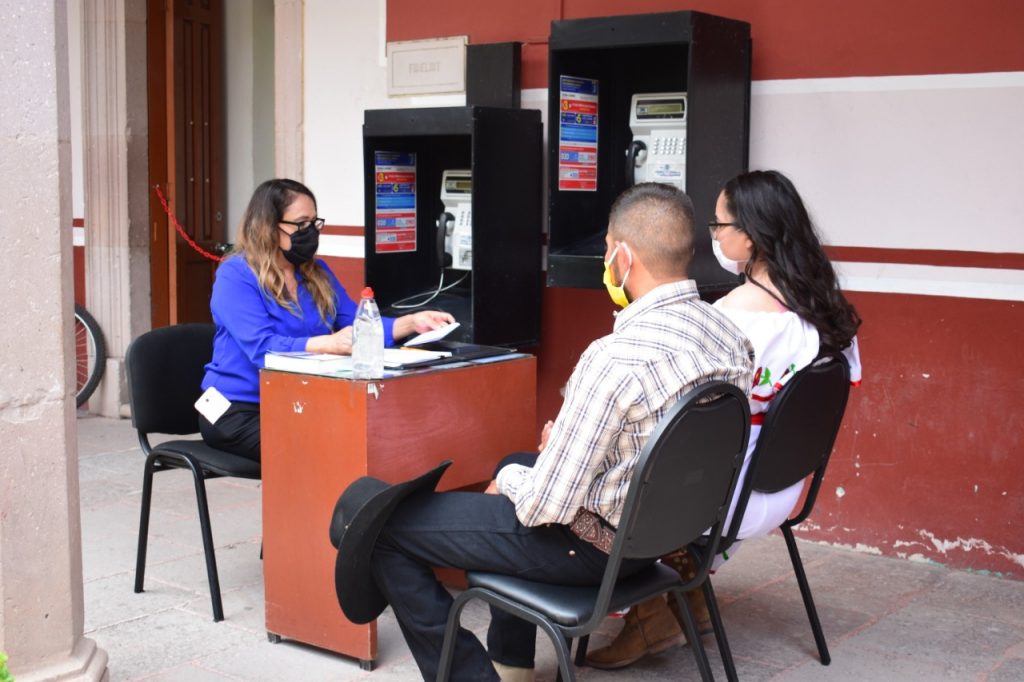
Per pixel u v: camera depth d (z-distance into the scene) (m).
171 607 3.39
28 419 2.35
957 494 3.74
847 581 3.65
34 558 2.38
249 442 3.30
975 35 3.58
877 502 3.89
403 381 2.87
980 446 3.68
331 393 2.85
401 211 4.47
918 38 3.67
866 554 3.92
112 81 5.81
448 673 2.37
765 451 2.54
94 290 6.02
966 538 3.74
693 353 2.21
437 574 3.50
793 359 2.61
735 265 2.83
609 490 2.21
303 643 3.13
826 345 2.69
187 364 3.52
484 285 4.12
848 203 3.85
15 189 2.29
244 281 3.30
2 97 2.25
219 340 3.40
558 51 3.92
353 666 2.99
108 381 6.02
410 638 2.46
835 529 3.99
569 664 2.18
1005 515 3.65
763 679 2.93
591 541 2.25
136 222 5.93
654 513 2.16
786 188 2.71
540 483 2.17
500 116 4.10
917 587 3.60
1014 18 3.51
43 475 2.38
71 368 2.45
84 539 4.04
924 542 3.81
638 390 2.14
